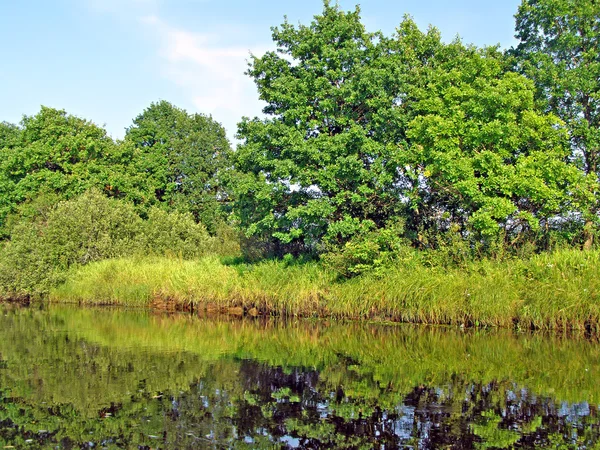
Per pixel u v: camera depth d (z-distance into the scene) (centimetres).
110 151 3891
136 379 1073
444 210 2331
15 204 3675
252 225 2208
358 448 707
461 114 2022
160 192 4256
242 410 872
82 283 2653
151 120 4434
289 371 1146
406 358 1276
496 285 1686
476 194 1964
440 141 2011
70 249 2872
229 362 1241
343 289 1958
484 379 1064
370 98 2142
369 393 968
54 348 1421
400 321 1858
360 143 2075
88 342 1521
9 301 2864
